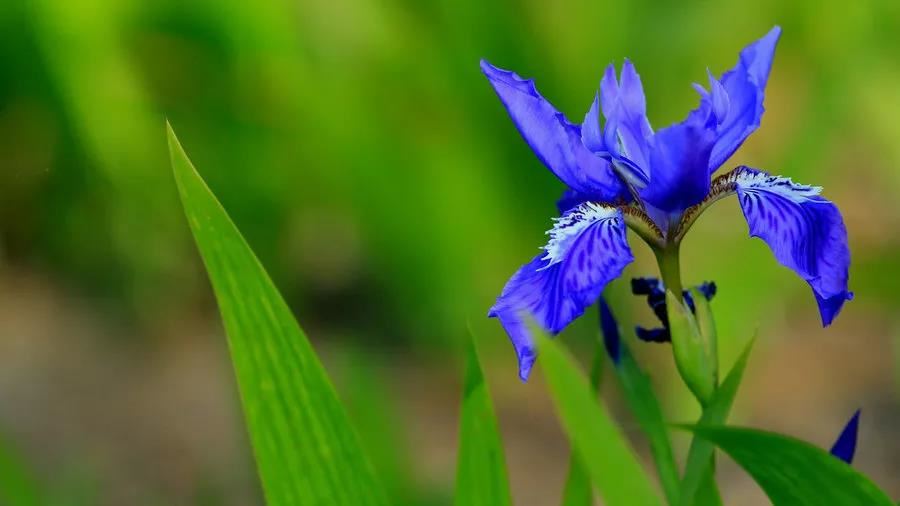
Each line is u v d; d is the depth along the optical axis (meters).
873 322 1.63
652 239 0.89
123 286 1.76
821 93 1.55
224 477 1.34
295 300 1.73
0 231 1.79
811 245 0.88
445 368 1.60
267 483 0.86
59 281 1.80
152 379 1.60
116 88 1.64
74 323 1.71
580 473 0.90
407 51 1.58
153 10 1.63
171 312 1.75
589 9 1.55
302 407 0.86
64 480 1.34
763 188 0.90
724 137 0.90
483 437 0.87
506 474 0.87
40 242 1.80
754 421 1.49
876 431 1.46
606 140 0.90
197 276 1.77
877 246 1.69
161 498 1.34
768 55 0.90
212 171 1.71
